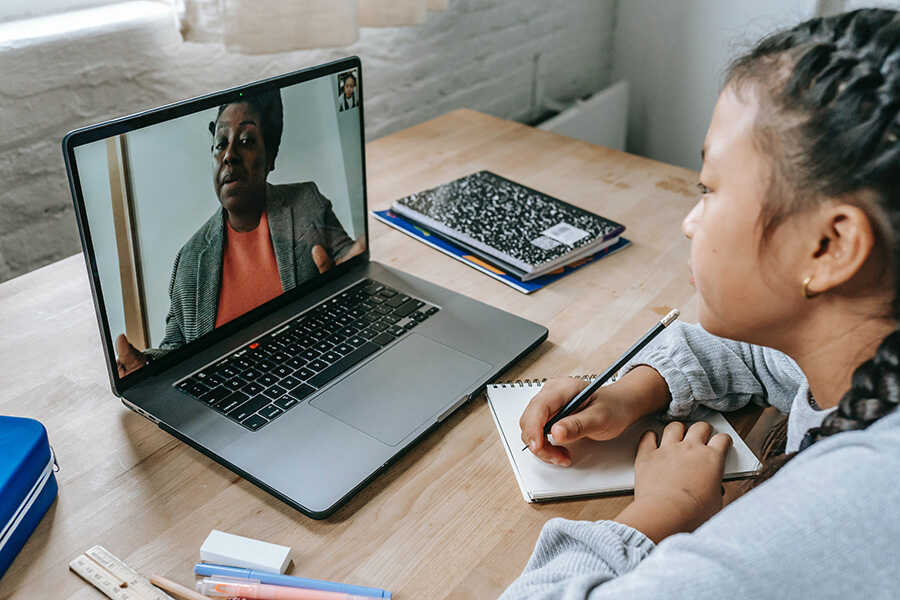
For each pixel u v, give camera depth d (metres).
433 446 0.70
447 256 1.01
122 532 0.60
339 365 0.77
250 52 1.18
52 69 1.12
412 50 1.69
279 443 0.67
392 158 1.28
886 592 0.40
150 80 1.24
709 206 0.51
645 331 0.88
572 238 1.01
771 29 0.57
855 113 0.42
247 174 0.79
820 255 0.46
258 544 0.58
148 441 0.69
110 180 0.67
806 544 0.41
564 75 2.25
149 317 0.73
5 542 0.56
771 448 0.70
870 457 0.43
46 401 0.73
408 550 0.60
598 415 0.69
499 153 1.32
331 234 0.90
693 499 0.62
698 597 0.43
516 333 0.84
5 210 1.15
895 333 0.47
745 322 0.53
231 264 0.79
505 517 0.63
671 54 2.29
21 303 0.87
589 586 0.50
